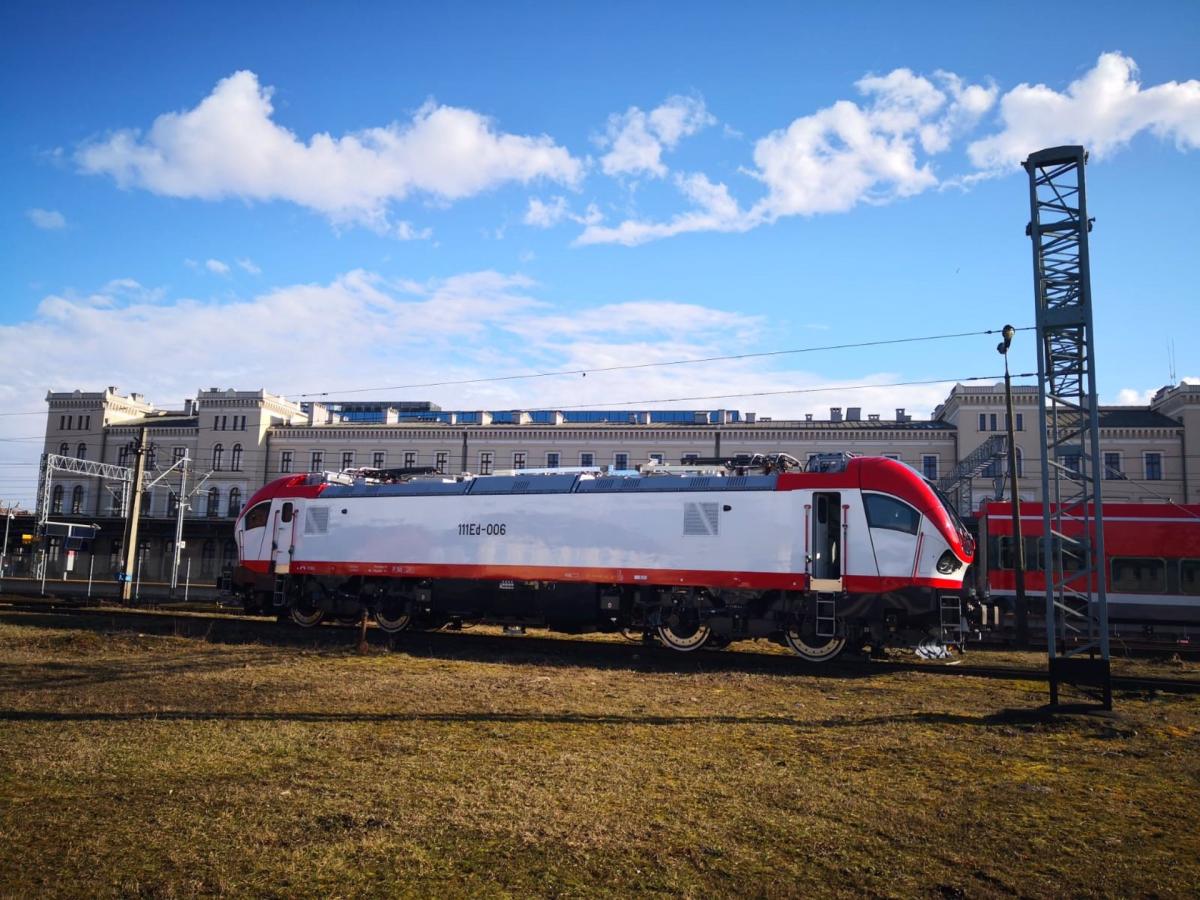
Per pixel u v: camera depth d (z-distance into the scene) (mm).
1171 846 7199
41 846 6691
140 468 36875
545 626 22062
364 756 9555
